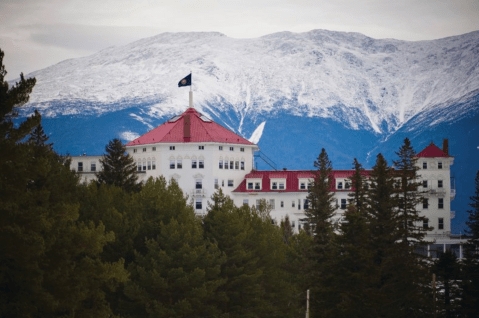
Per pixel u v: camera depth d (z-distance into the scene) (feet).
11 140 618.03
